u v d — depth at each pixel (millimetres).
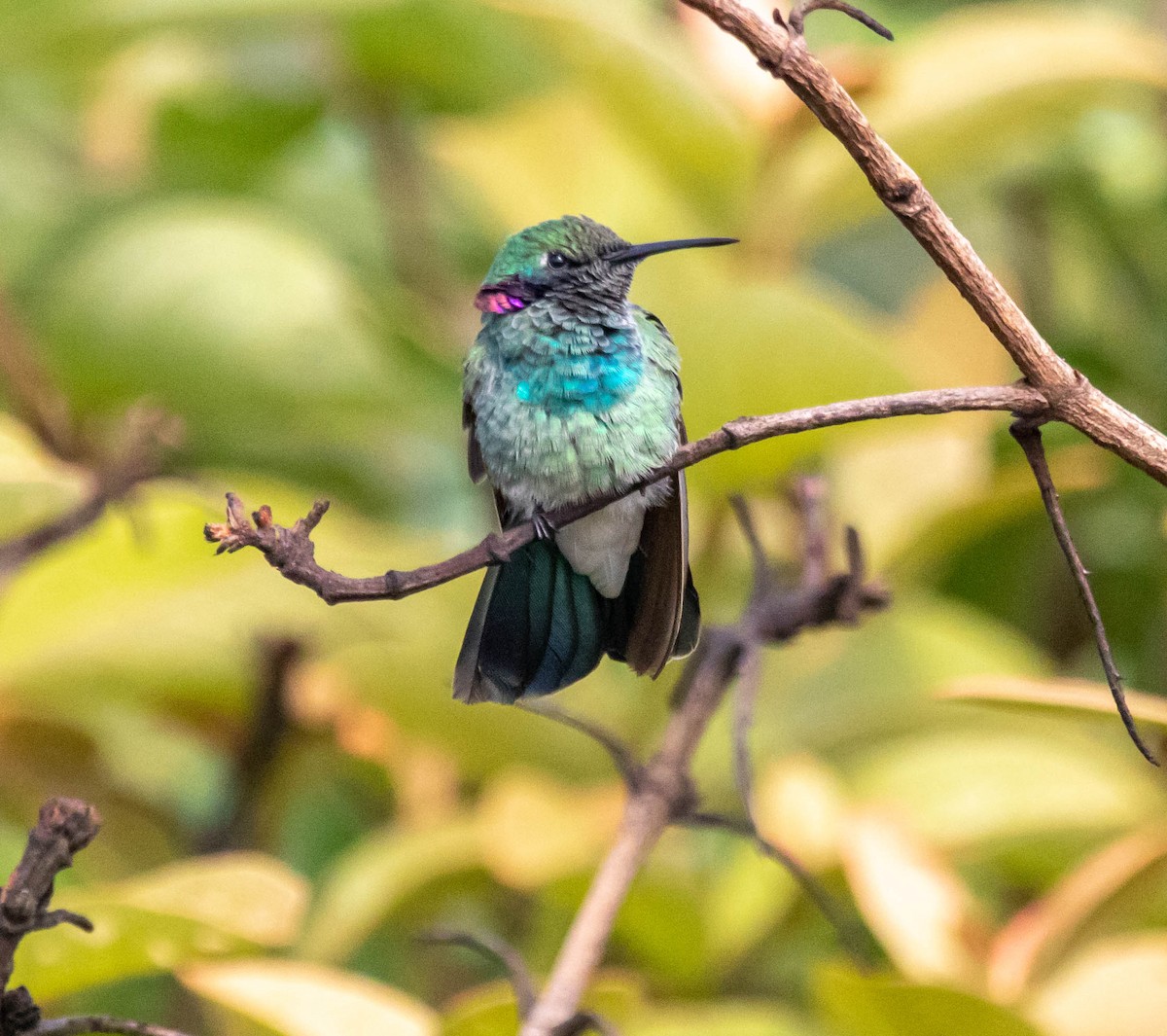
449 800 7375
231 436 8820
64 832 3615
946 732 7168
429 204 10062
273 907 4941
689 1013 5965
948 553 8586
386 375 8047
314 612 6914
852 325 6168
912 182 3758
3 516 6734
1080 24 7602
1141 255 9164
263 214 8477
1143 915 5805
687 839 6785
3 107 9820
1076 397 3824
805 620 5062
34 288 8312
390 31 8961
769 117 7680
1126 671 8539
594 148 8070
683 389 6438
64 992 5043
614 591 6062
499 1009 4977
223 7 7699
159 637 6848
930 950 5629
